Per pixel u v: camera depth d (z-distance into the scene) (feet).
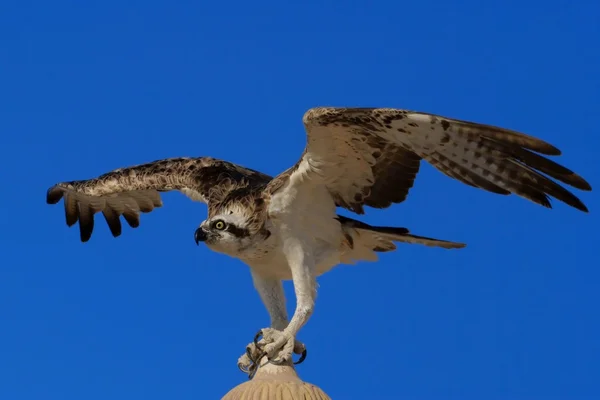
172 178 61.16
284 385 49.73
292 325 53.47
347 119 52.85
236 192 56.39
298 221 55.26
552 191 51.70
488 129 51.24
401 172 55.57
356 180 55.62
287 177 55.06
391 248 57.47
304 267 54.95
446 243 56.90
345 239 56.18
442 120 51.98
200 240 55.21
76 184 64.75
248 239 55.01
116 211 65.92
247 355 52.80
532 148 50.70
